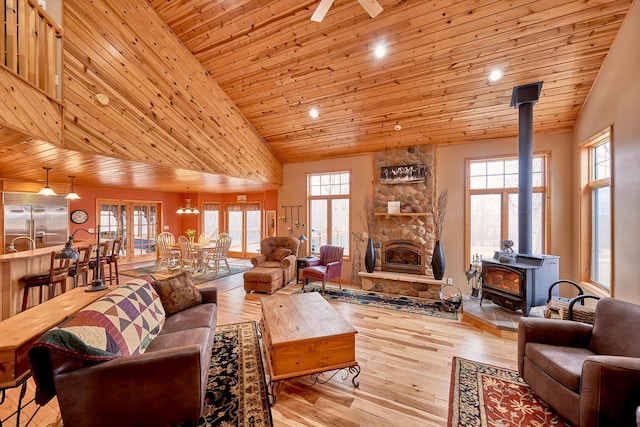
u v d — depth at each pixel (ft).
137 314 7.21
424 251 17.01
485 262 13.03
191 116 14.03
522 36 10.32
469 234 16.17
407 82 13.24
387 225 18.10
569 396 5.82
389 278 16.49
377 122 16.19
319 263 18.71
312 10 11.09
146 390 5.36
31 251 12.69
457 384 7.68
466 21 10.23
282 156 21.44
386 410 6.68
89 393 5.07
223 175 16.16
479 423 6.22
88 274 17.20
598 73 10.94
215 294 10.50
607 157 11.52
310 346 7.27
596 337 6.77
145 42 12.03
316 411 6.64
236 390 7.38
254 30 12.43
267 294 16.15
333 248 18.42
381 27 11.12
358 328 11.49
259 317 12.67
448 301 13.51
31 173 15.48
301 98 15.57
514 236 15.31
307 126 17.72
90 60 10.08
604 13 9.15
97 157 10.70
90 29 10.12
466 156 16.22
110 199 24.30
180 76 13.52
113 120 10.73
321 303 9.95
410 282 16.14
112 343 5.74
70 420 5.01
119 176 16.51
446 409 6.71
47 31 8.66
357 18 11.00
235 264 26.27
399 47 11.69
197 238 29.63
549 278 11.54
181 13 12.43
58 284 13.73
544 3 9.25
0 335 5.41
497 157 15.49
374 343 10.14
